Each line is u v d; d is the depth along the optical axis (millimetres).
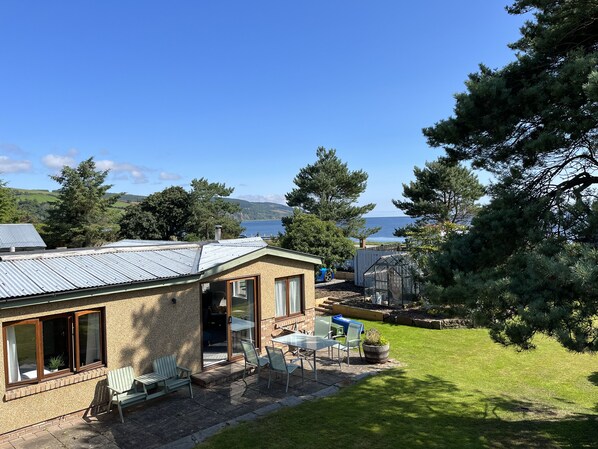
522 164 8859
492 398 10352
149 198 46688
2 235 19547
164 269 11484
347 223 44688
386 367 12625
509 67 8992
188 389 10844
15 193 53094
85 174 38719
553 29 8531
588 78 6176
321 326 14383
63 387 9016
